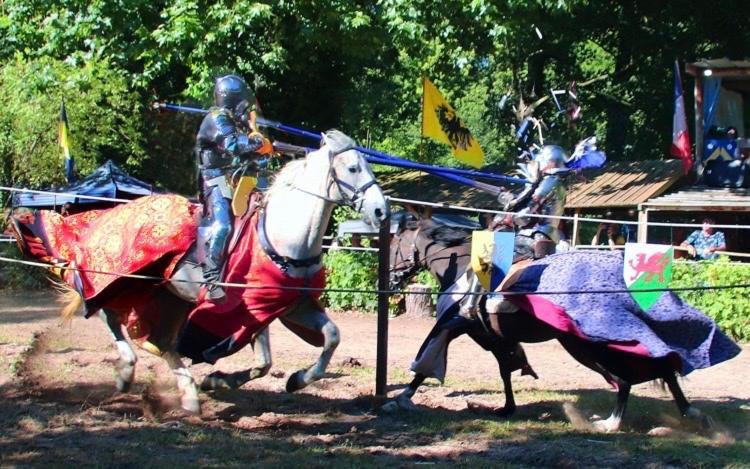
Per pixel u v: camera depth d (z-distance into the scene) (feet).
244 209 25.45
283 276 24.76
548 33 83.35
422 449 22.93
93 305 26.58
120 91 81.92
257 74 76.48
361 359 37.93
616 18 88.84
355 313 55.52
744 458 21.97
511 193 29.09
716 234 52.60
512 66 89.81
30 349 35.60
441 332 26.99
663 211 67.31
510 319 26.23
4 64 81.76
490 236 25.18
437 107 43.04
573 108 48.44
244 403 28.40
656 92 97.25
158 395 28.55
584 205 67.87
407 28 63.77
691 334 24.49
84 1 66.54
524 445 23.26
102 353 36.35
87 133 82.43
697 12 86.84
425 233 28.17
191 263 25.88
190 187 89.10
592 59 103.71
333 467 20.83
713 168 69.21
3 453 21.33
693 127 93.15
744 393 31.86
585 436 24.34
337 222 57.88
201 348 25.16
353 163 24.59
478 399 29.96
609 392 31.45
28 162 80.43
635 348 23.84
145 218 26.45
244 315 24.80
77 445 22.21
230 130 25.25
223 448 22.26
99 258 26.71
